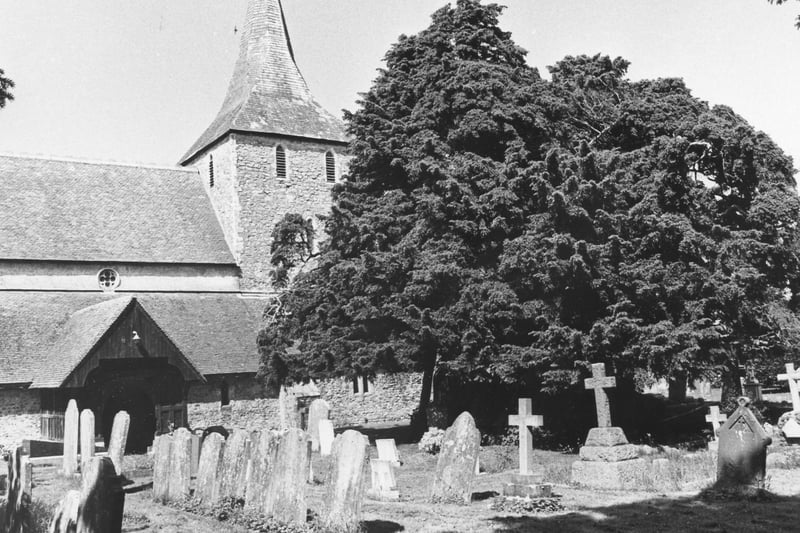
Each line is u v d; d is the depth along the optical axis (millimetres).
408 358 24281
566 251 22469
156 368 29031
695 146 26734
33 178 39781
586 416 25641
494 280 24109
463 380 24531
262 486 13258
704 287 23031
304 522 12031
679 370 22516
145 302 37500
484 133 26328
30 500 12969
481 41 28391
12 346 31984
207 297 39344
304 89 46031
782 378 25266
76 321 33125
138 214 40812
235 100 45625
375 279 24922
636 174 26172
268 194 42000
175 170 44594
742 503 13430
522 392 26312
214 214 43094
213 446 15273
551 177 24344
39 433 30750
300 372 29094
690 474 17266
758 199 26594
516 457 21922
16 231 36625
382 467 15914
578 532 11633
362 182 28703
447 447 14750
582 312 23688
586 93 29641
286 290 35281
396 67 29812
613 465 16234
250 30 46344
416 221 26375
